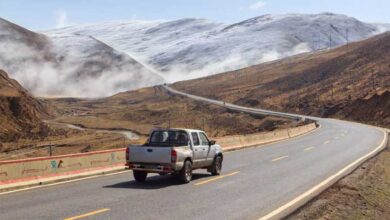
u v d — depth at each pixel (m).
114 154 22.03
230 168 22.33
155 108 176.88
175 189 15.95
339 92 138.75
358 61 180.62
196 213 12.02
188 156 17.52
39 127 107.50
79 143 82.12
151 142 18.73
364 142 40.31
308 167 22.56
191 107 168.38
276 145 38.84
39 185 16.78
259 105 166.62
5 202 13.35
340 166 22.81
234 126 124.50
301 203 13.52
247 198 14.27
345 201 13.99
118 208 12.54
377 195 15.73
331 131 60.34
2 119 99.56
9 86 118.31
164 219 11.26
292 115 117.88
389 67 147.00
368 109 97.50
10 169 16.05
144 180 18.06
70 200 13.72
